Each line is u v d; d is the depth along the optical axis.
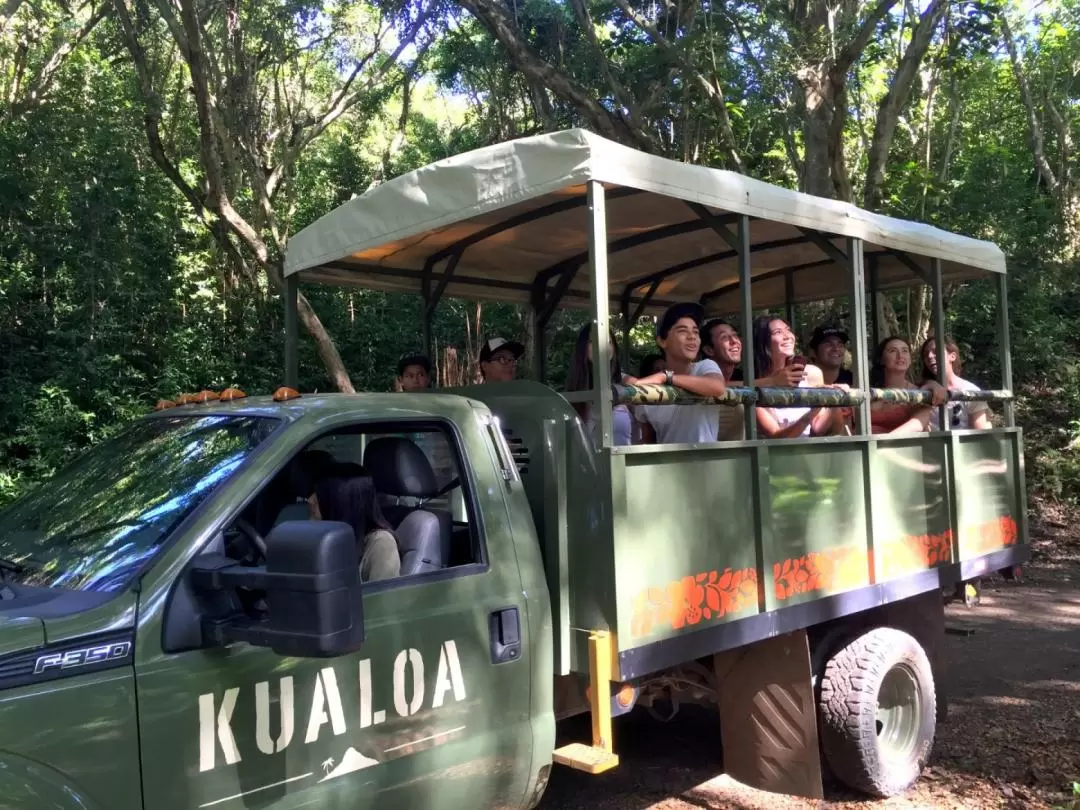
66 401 10.84
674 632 3.42
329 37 15.04
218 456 2.78
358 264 5.27
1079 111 19.55
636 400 3.38
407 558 3.05
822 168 11.22
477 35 15.98
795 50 11.13
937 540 5.14
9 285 11.41
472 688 2.94
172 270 13.49
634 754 5.04
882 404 4.88
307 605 2.12
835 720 4.27
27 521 2.96
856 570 4.48
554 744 3.21
